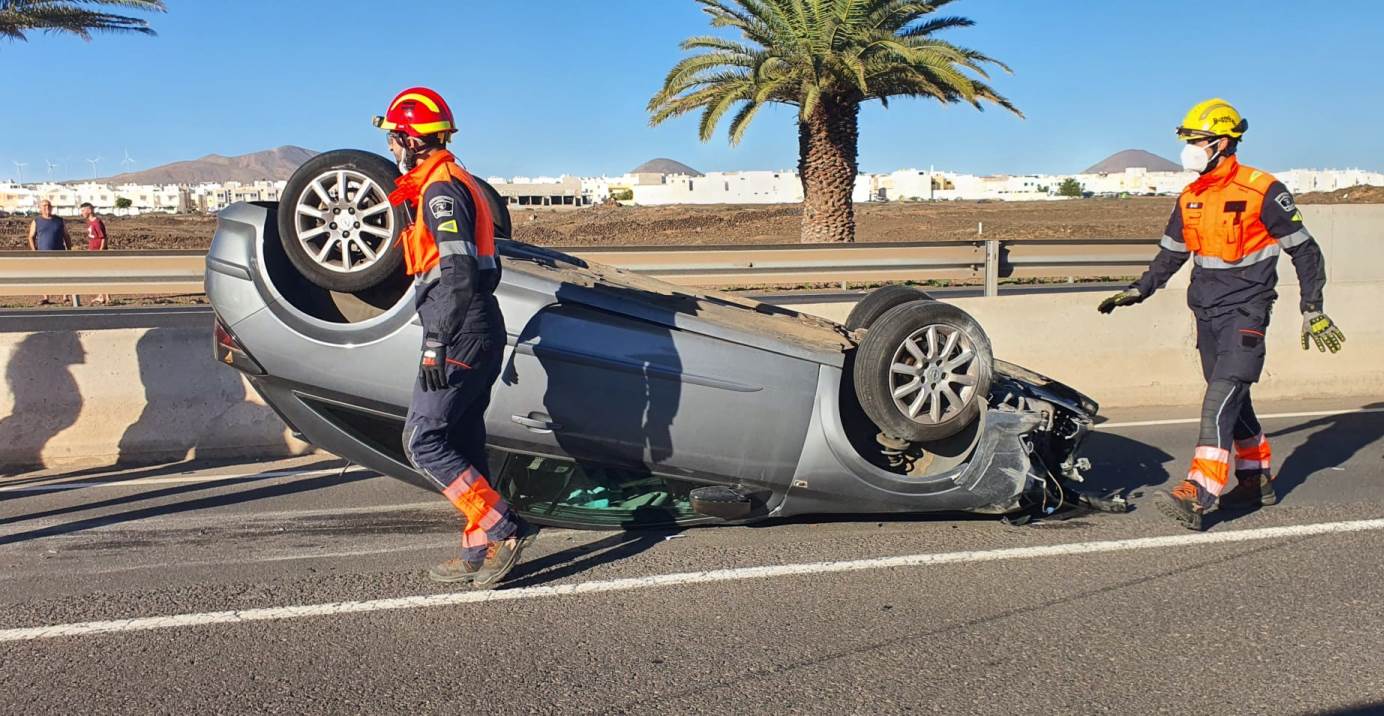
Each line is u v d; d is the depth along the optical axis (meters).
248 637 3.97
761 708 3.39
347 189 4.71
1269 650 3.86
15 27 20.84
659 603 4.32
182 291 12.01
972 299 9.02
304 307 4.97
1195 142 5.43
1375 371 9.73
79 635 3.99
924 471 5.47
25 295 11.59
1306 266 5.27
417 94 4.27
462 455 4.41
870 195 143.75
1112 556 4.95
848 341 5.35
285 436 7.41
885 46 19.55
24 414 7.05
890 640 3.95
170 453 7.21
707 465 4.93
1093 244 11.65
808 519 5.52
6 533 5.39
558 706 3.40
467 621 4.13
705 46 21.25
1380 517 5.61
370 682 3.58
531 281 4.73
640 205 126.38
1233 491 5.90
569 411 4.72
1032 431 5.31
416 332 4.65
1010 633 4.02
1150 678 3.62
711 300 5.68
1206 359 5.58
